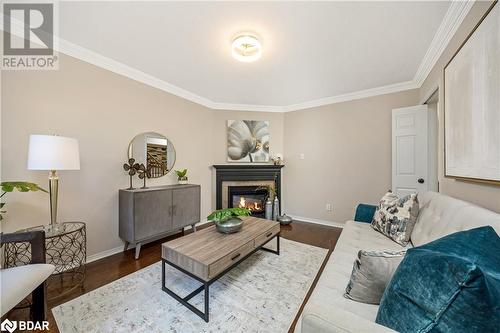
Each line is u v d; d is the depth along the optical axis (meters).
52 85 2.03
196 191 3.12
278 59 2.38
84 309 1.52
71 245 2.03
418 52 2.21
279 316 1.45
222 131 4.02
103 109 2.40
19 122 1.84
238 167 3.94
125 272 2.05
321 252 2.49
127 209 2.38
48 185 1.99
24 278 1.17
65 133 2.11
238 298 1.64
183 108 3.40
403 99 3.04
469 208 1.20
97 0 1.54
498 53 1.13
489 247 0.74
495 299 0.48
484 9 1.35
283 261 2.25
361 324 0.65
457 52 1.62
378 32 1.89
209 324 1.38
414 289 0.60
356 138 3.43
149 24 1.81
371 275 0.93
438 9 1.61
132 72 2.64
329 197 3.70
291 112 4.12
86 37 2.00
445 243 0.76
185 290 1.74
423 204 1.82
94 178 2.33
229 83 3.08
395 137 2.96
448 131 1.83
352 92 3.40
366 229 2.05
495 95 1.17
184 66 2.57
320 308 0.73
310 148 3.90
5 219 1.76
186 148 3.46
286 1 1.54
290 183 4.14
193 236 1.93
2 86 1.77
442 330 0.53
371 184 3.30
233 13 1.67
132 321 1.40
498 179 1.15
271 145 4.20
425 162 2.74
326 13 1.66
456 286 0.51
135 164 2.63
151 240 2.93
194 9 1.63
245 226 2.24
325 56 2.31
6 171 1.78
